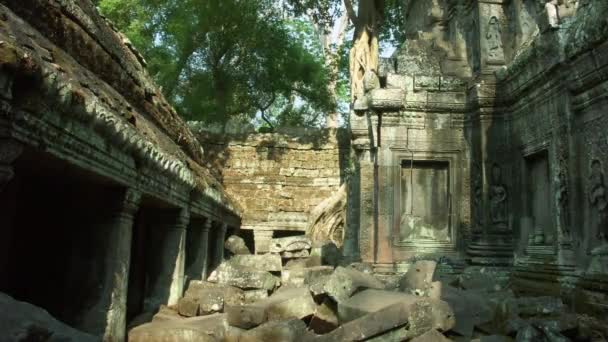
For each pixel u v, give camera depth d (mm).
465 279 8898
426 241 10648
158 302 7312
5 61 2863
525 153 9328
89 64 5047
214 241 12781
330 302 6980
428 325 5652
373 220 10914
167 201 6562
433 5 11820
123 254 5145
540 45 8352
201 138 19422
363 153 11273
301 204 19109
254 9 20328
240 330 6129
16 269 5184
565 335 5492
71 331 2520
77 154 3912
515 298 6785
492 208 9891
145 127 5867
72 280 5020
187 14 20203
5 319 2359
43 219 5191
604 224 6793
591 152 7184
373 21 16281
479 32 10594
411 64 11203
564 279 7426
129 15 20500
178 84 21812
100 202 5121
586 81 7156
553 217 8148
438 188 10914
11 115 3062
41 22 4168
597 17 6730
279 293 7859
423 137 10836
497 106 10164
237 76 21234
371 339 5555
